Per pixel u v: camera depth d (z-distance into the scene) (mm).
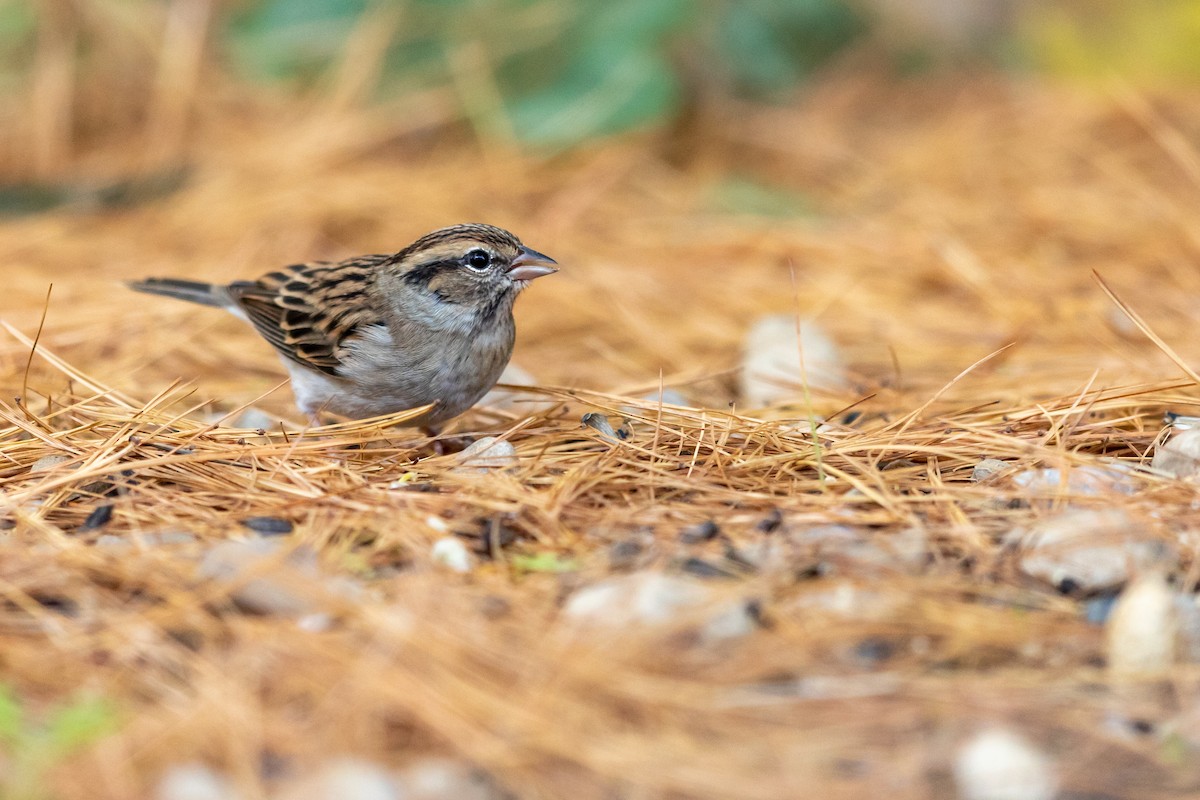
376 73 19703
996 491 8859
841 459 9594
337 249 16312
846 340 13445
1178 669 7113
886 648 7320
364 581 8055
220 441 10062
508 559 8312
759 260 15828
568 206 17609
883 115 21547
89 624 7508
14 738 6582
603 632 7215
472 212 17312
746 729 6699
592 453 9820
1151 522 8289
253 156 18594
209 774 6309
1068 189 17312
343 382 11125
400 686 6863
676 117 19875
